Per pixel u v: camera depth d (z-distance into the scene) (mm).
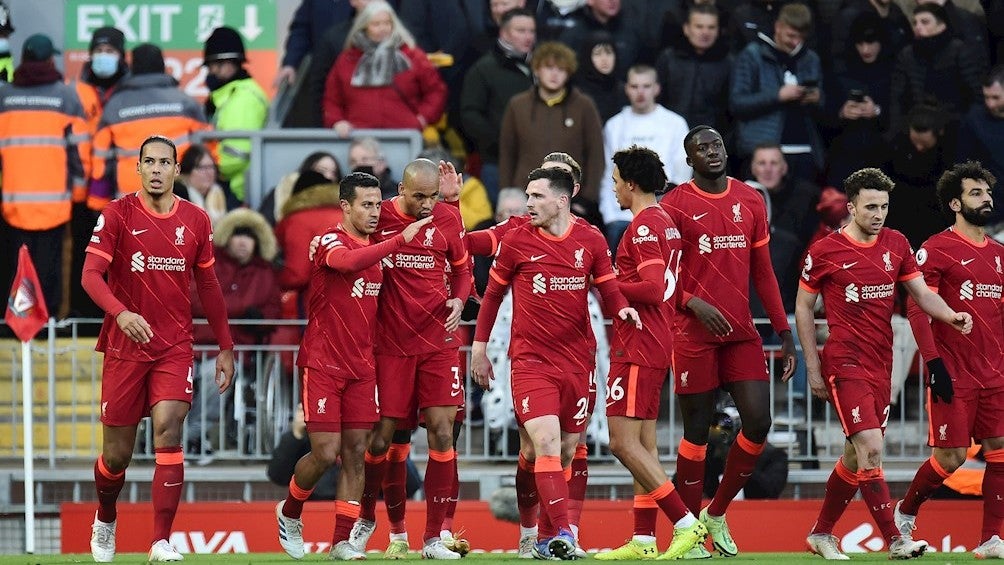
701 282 32719
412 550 42469
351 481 32750
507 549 42656
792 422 45875
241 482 46844
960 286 35094
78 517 43281
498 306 31703
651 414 31438
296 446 43031
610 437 31641
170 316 31688
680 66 52938
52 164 52062
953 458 34969
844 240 33156
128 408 31641
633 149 31562
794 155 52250
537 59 50625
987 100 52406
